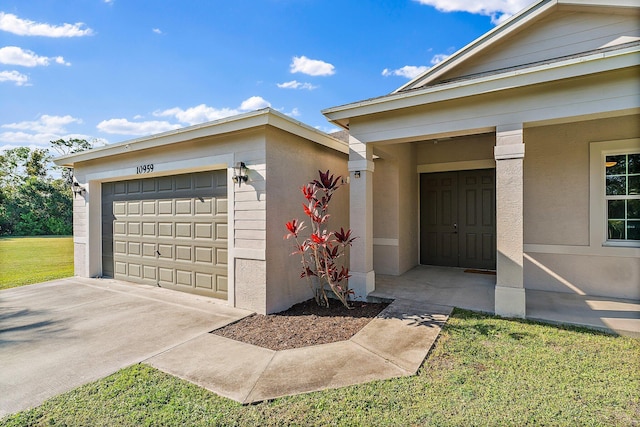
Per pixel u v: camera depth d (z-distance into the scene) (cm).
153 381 285
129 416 235
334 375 291
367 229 536
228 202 529
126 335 402
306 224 578
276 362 320
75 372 307
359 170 529
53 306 533
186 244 618
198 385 278
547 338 355
